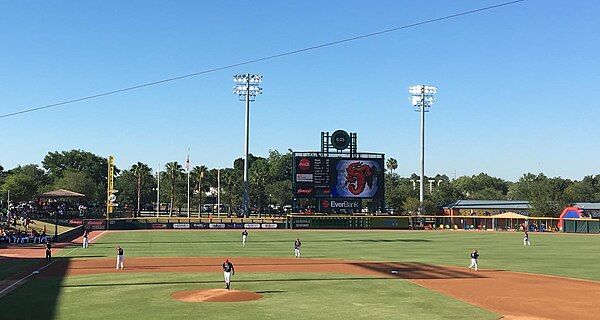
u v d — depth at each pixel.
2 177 155.12
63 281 35.75
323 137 110.69
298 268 44.62
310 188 108.94
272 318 24.42
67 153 195.62
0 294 30.52
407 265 47.31
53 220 101.62
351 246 69.69
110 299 28.97
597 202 141.38
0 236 69.81
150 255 55.34
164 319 24.02
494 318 25.25
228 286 32.44
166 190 162.38
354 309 26.70
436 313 26.08
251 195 169.38
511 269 45.25
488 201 143.00
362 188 110.94
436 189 199.50
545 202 126.62
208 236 87.94
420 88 127.88
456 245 72.44
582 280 38.66
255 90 124.50
